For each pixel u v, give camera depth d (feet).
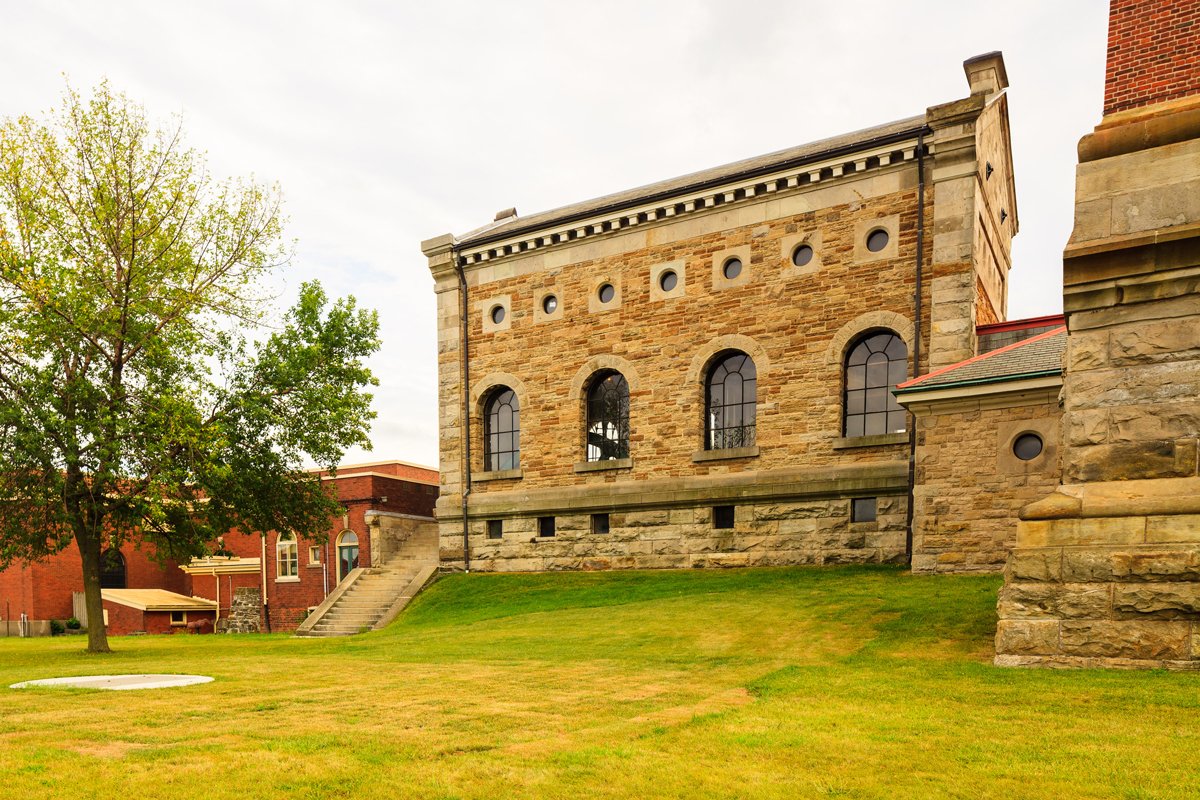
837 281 70.54
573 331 84.69
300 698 28.25
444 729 22.03
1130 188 33.55
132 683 34.09
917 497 58.34
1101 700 24.27
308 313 71.51
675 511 76.79
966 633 38.78
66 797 15.61
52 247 62.69
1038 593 32.01
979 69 68.80
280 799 15.71
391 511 111.45
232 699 28.19
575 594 71.31
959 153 65.31
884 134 70.54
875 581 57.52
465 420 91.45
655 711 24.71
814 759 18.47
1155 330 32.68
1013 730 20.92
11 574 132.16
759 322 73.92
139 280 63.16
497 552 87.76
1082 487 33.19
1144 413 32.50
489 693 28.84
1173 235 32.22
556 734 21.36
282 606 116.16
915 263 67.10
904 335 67.15
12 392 60.39
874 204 69.36
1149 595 30.01
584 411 84.28
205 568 124.26
